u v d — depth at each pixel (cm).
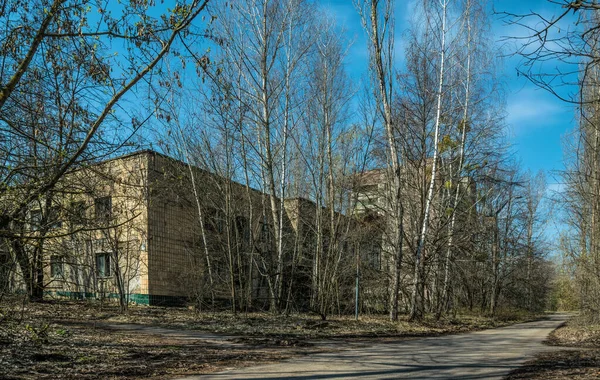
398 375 816
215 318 1819
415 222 2342
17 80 755
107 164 1008
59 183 891
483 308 3812
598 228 2116
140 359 937
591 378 758
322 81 2284
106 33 805
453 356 1098
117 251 1884
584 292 2319
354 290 2531
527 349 1288
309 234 2503
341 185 2364
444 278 2609
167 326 1533
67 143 827
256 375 798
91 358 919
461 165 2367
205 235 2280
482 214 3031
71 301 2038
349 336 1548
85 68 841
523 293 4794
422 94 2220
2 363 818
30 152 856
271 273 2177
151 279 2206
